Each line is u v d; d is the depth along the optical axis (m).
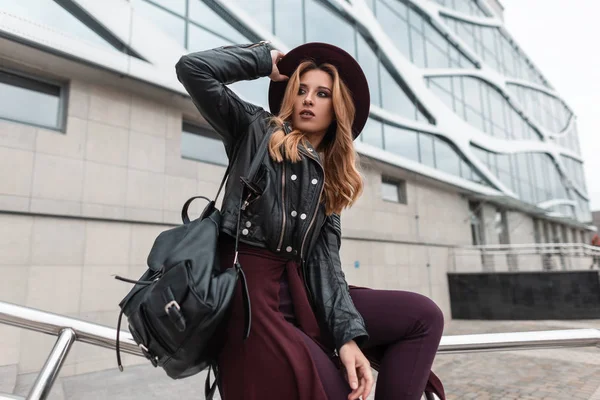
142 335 0.68
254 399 0.76
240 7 7.70
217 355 0.87
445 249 12.77
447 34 16.09
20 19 4.57
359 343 0.87
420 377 0.85
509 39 23.30
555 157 25.06
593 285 11.34
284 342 0.78
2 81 4.82
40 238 4.75
